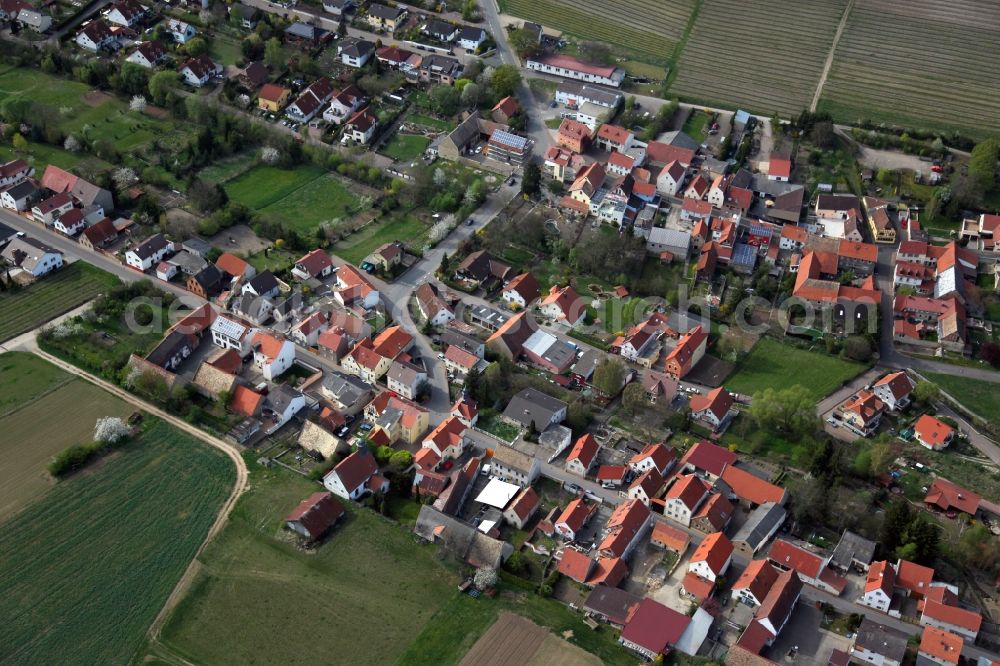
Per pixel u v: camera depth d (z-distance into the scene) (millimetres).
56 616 198250
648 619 197875
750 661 192250
